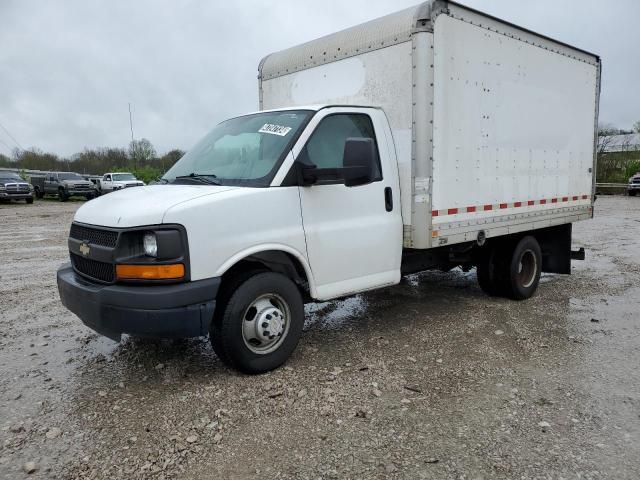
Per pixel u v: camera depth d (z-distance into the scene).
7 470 3.08
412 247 5.12
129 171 42.56
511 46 5.98
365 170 4.31
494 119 5.80
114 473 3.04
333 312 6.28
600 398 3.94
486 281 6.78
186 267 3.79
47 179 35.06
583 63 7.36
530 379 4.29
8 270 9.18
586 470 3.04
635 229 15.24
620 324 5.79
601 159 38.72
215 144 5.04
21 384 4.27
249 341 4.31
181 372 4.43
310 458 3.17
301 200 4.41
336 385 4.16
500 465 3.09
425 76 4.83
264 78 6.53
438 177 5.11
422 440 3.36
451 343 5.14
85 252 4.13
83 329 5.73
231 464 3.12
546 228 7.56
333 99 5.65
